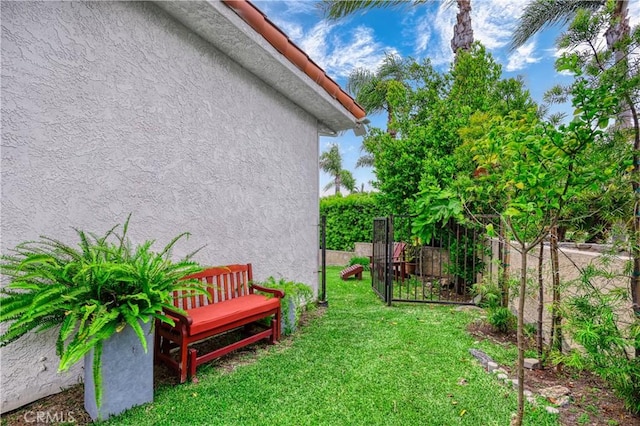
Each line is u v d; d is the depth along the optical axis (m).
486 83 8.59
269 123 5.23
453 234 7.18
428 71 10.41
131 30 3.39
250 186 4.86
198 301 3.80
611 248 2.76
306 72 4.93
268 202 5.20
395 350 3.98
